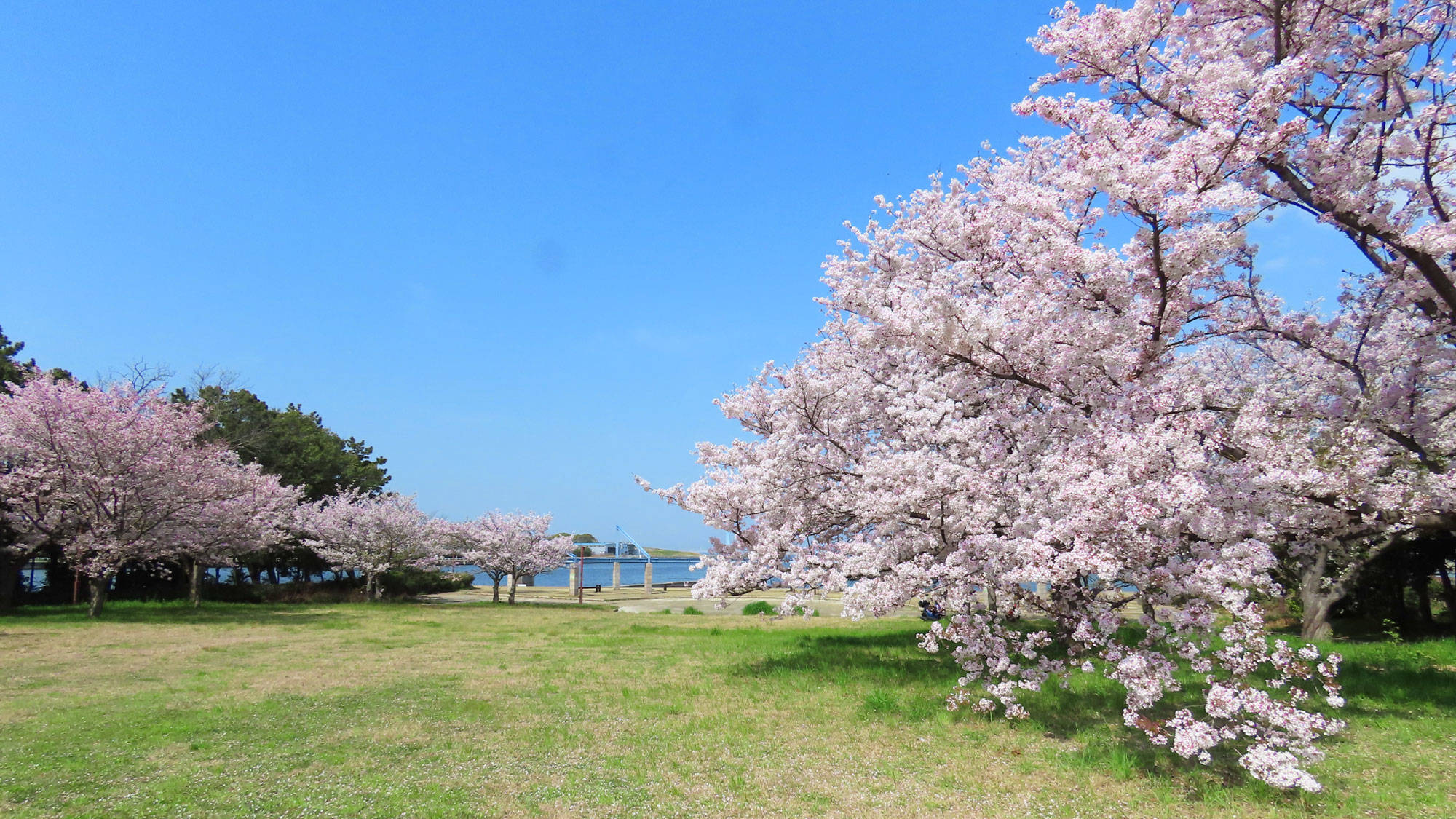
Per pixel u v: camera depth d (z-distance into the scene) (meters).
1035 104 6.64
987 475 7.42
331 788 5.33
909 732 6.72
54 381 21.69
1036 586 8.52
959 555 7.26
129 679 9.80
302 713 7.74
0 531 19.88
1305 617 12.52
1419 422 7.79
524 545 29.12
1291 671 5.29
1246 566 5.46
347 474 35.00
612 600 32.53
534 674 10.24
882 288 11.39
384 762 5.98
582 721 7.38
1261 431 5.96
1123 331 6.59
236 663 11.32
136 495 18.78
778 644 13.28
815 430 10.25
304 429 33.88
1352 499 6.69
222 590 26.97
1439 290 6.52
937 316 6.79
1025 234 6.66
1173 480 5.18
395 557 28.80
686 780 5.51
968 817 4.70
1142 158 6.02
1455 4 6.55
